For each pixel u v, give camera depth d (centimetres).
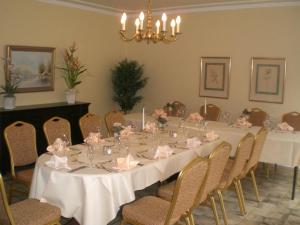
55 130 417
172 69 707
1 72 526
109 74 732
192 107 690
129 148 357
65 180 269
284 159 430
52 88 604
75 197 268
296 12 560
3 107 518
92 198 263
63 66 625
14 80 538
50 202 277
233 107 641
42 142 545
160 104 732
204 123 498
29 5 557
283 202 417
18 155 370
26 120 520
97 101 710
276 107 596
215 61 651
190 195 256
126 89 714
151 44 730
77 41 650
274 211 390
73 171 275
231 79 637
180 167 342
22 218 250
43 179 285
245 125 502
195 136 426
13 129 368
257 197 417
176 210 247
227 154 301
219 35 641
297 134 460
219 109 610
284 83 583
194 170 237
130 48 761
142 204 281
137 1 618
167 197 309
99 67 707
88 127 468
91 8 671
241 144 320
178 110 609
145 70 745
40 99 590
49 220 257
